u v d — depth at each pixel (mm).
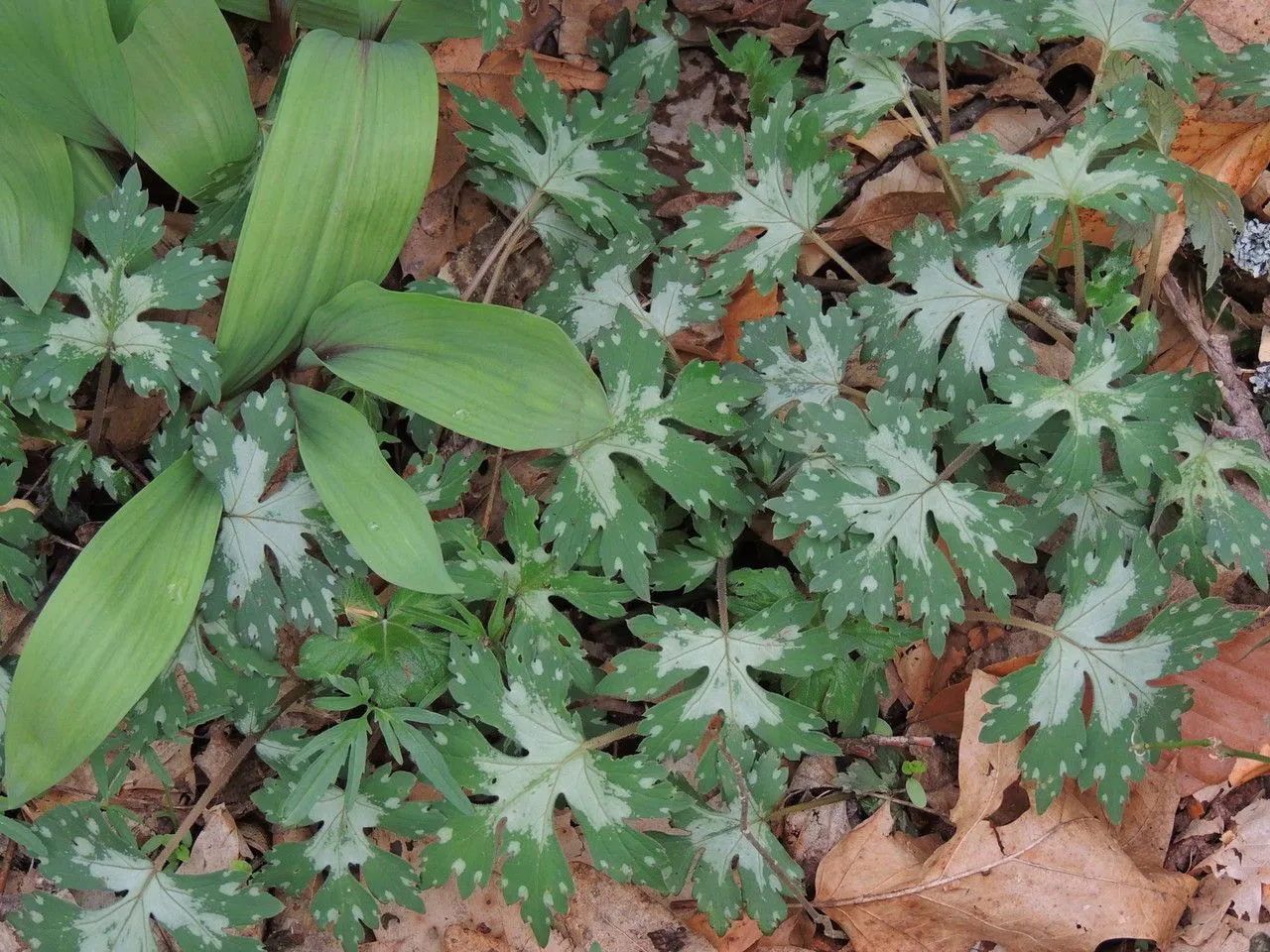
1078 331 527
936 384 553
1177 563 511
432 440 550
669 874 505
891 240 602
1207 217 556
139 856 473
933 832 547
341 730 461
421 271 595
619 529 496
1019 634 567
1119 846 521
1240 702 540
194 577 463
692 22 642
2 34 468
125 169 534
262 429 473
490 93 621
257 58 586
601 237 590
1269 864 523
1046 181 520
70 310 530
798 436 518
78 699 441
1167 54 527
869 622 509
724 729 497
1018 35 536
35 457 546
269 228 459
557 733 489
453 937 521
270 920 525
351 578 497
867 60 557
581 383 467
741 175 545
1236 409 553
